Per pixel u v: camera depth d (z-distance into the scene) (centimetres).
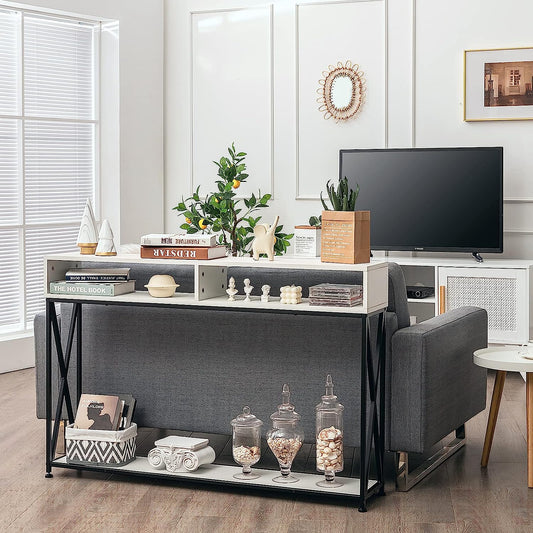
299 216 742
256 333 450
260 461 467
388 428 435
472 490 437
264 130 746
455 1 693
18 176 677
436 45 700
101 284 448
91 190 728
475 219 677
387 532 398
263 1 741
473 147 675
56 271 461
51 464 451
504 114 686
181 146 768
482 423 529
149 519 409
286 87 738
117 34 723
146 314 464
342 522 407
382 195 695
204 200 730
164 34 765
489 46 688
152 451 445
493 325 646
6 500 426
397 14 707
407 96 709
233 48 750
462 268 650
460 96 696
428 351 429
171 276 461
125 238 738
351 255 419
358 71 719
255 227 437
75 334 475
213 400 457
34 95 686
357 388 439
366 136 721
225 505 422
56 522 405
